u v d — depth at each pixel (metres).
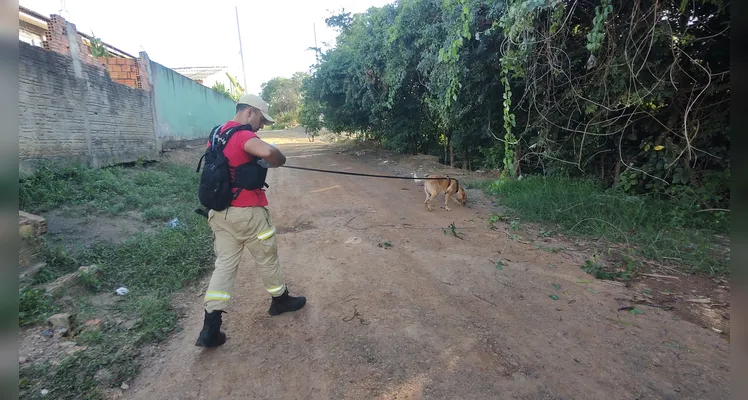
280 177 11.35
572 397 2.25
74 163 6.64
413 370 2.52
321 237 5.44
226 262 2.86
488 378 2.42
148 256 4.28
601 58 6.00
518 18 5.13
